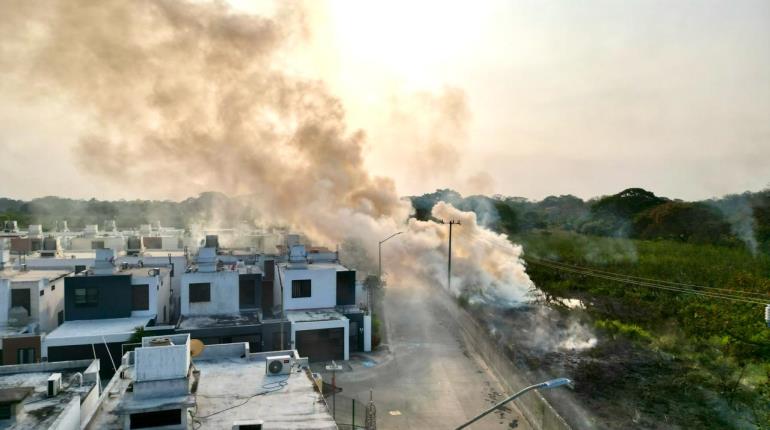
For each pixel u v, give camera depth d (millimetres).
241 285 39969
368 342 39625
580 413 30312
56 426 16641
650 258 64812
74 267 46125
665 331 44781
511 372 31500
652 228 84750
